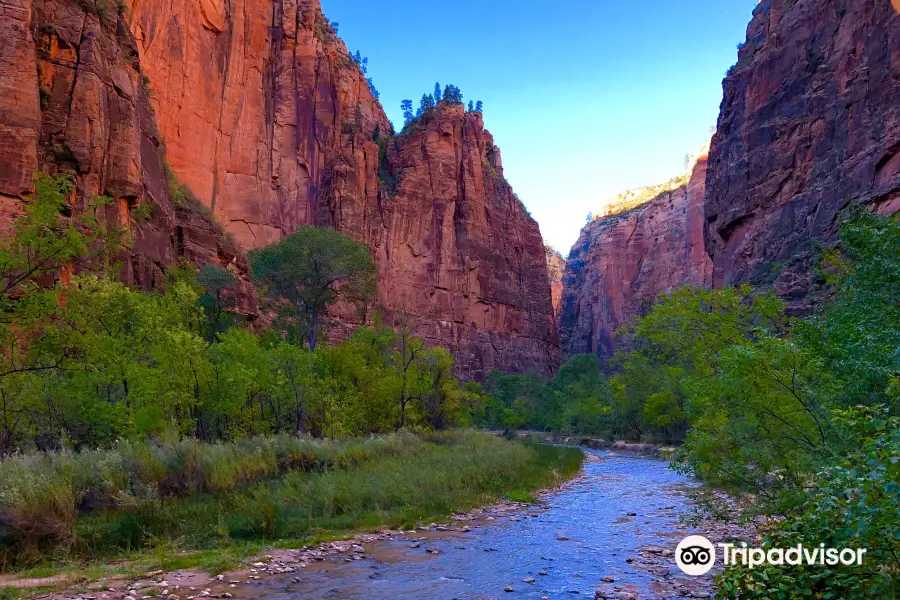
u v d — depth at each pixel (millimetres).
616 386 60250
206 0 79438
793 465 9531
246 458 16469
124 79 37875
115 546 10805
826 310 13406
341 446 21672
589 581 9523
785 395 10211
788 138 67438
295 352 25578
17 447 15180
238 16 84875
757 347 10359
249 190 82500
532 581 9531
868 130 53938
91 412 16703
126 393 18562
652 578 9641
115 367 17312
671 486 23828
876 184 50594
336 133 99250
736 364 10164
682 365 42969
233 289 49438
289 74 93188
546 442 65562
